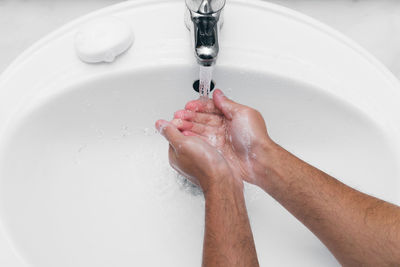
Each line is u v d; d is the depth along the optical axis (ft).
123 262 2.06
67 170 2.12
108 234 2.11
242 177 2.18
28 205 1.87
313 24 2.02
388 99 1.94
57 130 2.06
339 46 2.00
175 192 2.24
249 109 2.02
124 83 1.98
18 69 1.94
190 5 1.60
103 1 2.32
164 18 1.99
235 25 1.98
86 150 2.20
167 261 2.10
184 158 1.97
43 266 1.73
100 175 2.22
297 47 1.97
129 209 2.19
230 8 2.01
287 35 1.98
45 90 1.90
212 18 1.61
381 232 1.73
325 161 2.18
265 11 2.01
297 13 2.03
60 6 2.31
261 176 2.06
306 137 2.21
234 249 1.75
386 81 1.97
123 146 2.27
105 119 2.16
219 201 1.85
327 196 1.86
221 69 1.94
